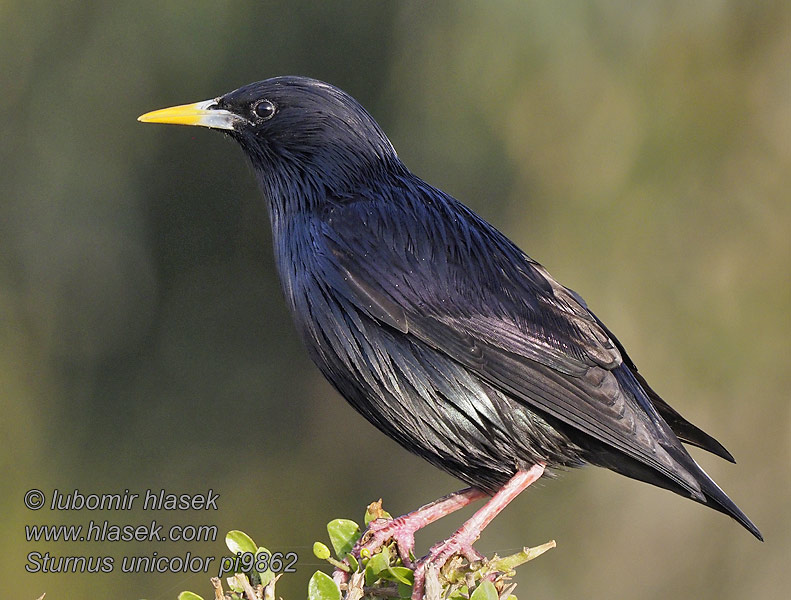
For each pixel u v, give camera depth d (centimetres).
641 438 766
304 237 812
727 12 1391
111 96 1417
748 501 1423
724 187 1407
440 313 780
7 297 1488
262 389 1614
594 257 1420
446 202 835
